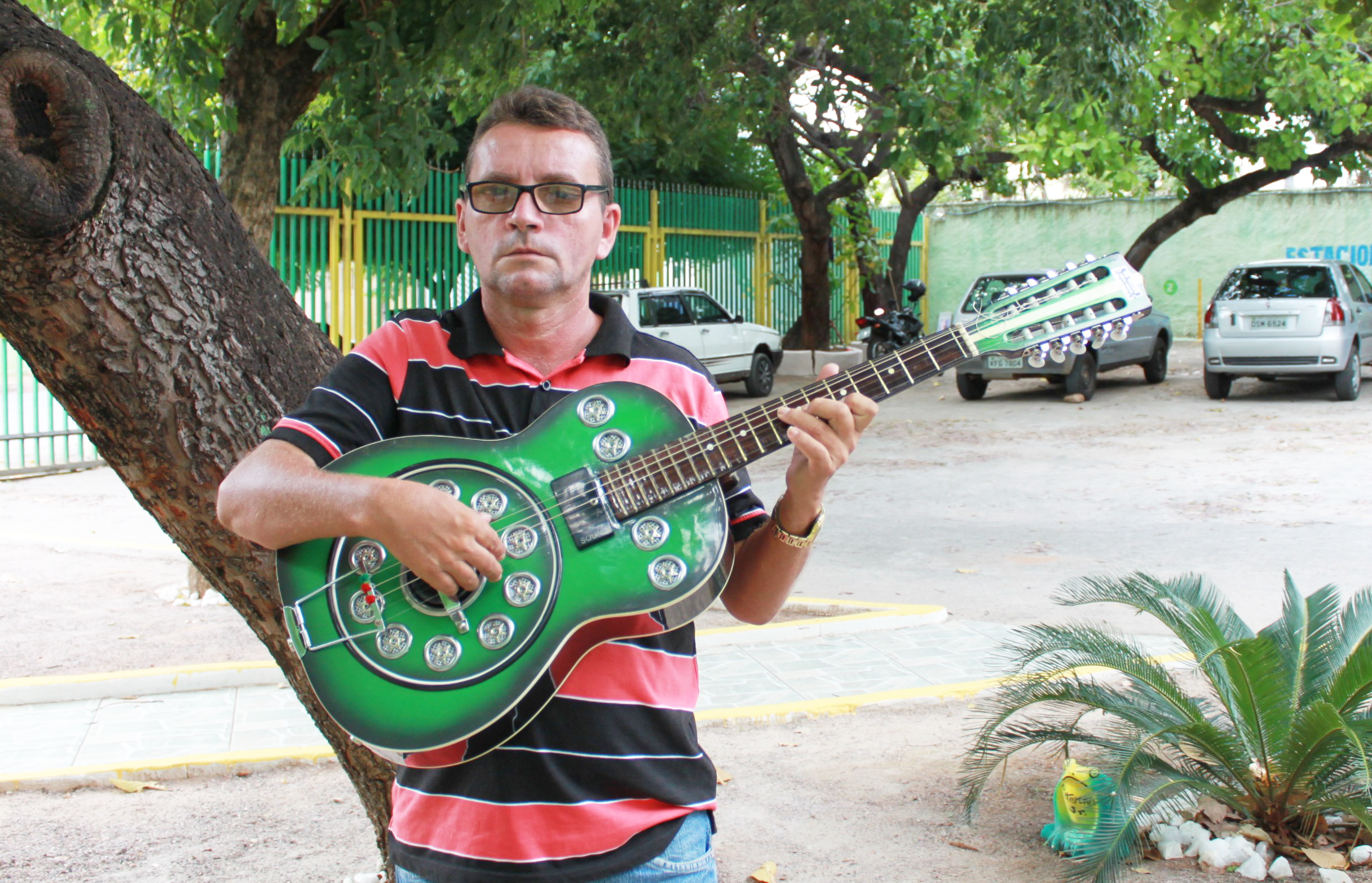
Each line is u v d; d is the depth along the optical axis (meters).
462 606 1.78
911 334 18.95
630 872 1.78
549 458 1.89
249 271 2.29
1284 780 3.88
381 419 1.91
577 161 1.88
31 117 1.95
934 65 14.48
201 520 2.28
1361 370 18.84
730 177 22.97
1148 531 8.75
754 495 2.04
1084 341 2.03
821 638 6.53
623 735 1.81
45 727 5.32
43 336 2.07
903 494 10.55
